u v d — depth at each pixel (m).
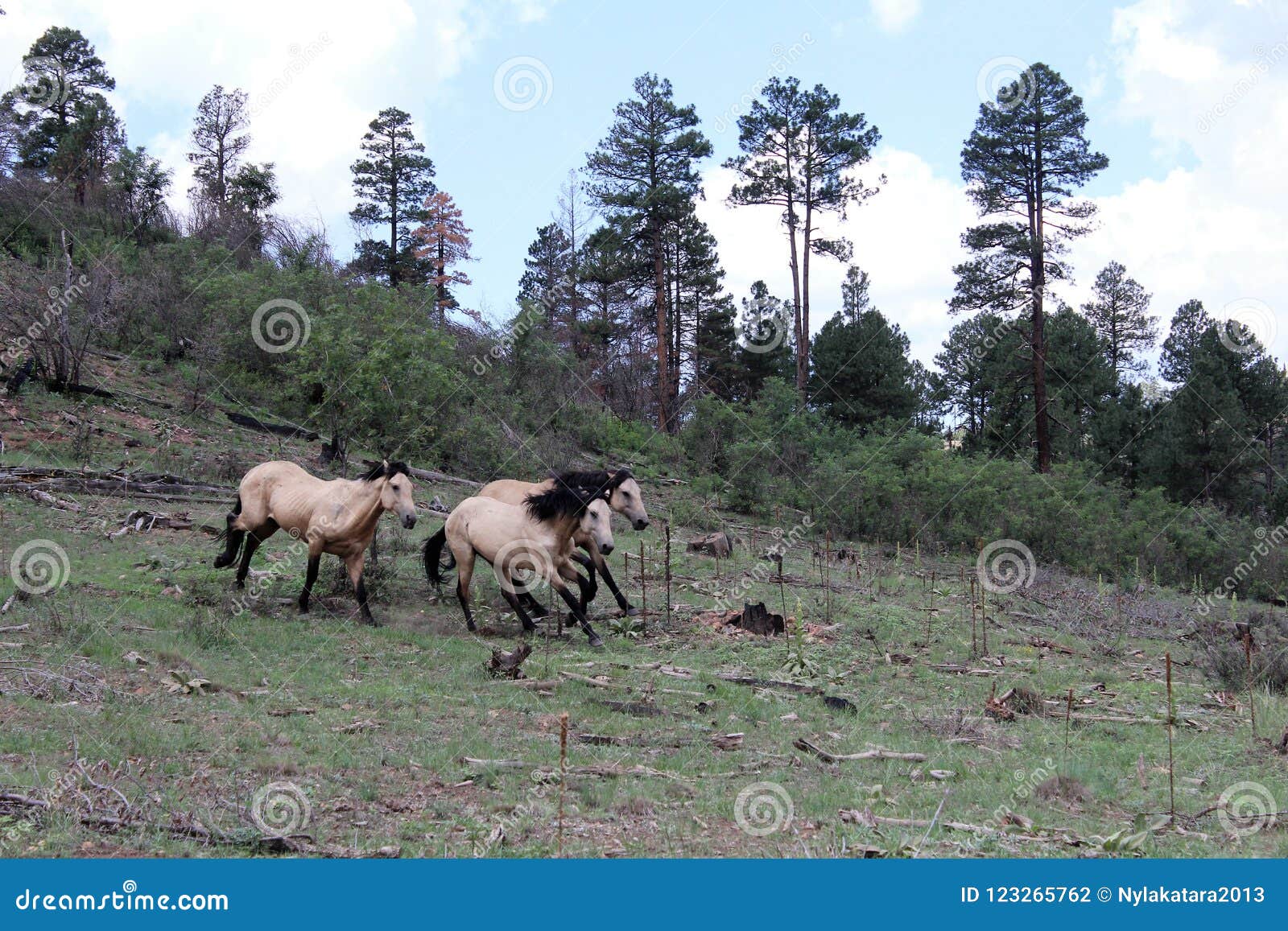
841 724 9.84
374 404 23.50
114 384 23.98
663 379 40.25
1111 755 9.30
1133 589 24.19
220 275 29.00
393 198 48.06
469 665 10.91
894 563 22.38
